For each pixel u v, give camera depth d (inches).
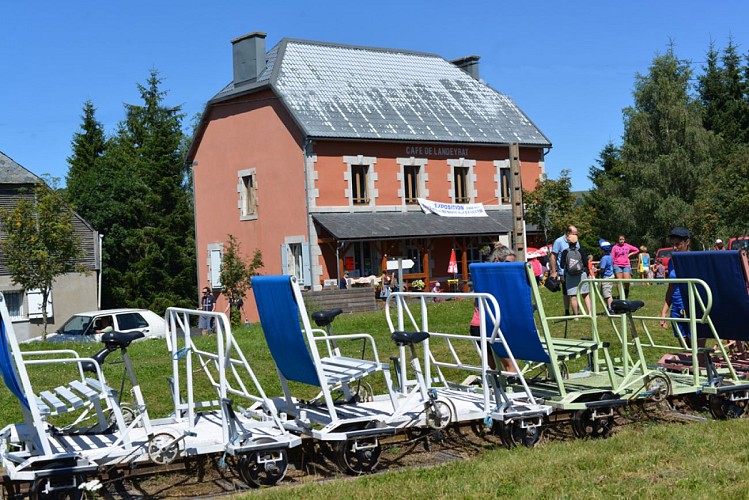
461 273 1626.5
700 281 370.6
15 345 261.4
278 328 323.6
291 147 1494.8
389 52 1776.6
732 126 2842.0
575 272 737.0
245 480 300.0
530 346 346.3
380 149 1545.3
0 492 281.4
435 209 1592.0
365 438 311.0
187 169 2910.9
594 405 345.7
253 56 1589.6
